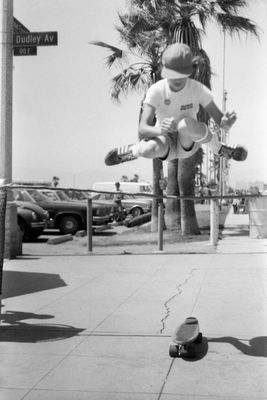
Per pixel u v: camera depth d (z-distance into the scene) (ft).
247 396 11.64
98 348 15.15
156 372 13.24
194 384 12.42
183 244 42.55
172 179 55.26
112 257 34.14
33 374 13.16
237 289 22.98
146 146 11.58
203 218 74.33
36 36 22.63
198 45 34.55
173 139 11.85
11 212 33.55
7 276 26.99
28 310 19.62
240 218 79.25
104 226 61.57
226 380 12.61
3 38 29.78
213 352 14.65
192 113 12.22
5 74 30.09
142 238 48.73
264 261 31.07
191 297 21.57
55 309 19.79
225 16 36.17
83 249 40.83
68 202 57.31
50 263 31.53
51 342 15.70
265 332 16.38
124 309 19.70
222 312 18.94
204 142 11.43
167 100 11.95
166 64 11.54
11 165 31.30
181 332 14.56
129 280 25.59
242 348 14.89
